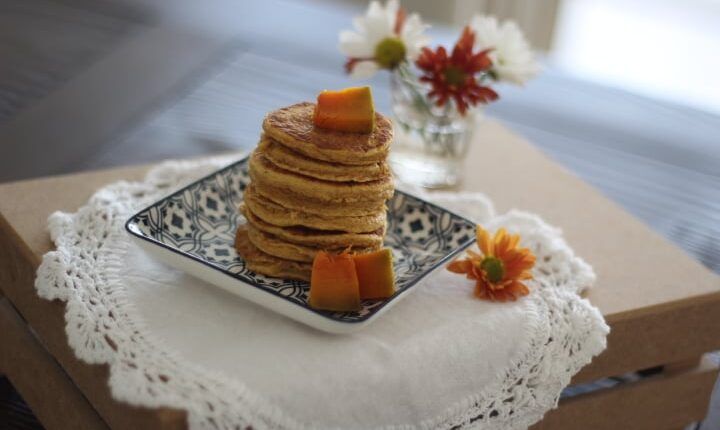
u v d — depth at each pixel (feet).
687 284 2.53
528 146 3.18
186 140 3.41
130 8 4.39
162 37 4.12
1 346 2.64
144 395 1.99
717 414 2.76
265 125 2.20
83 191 2.63
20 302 2.48
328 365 2.11
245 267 2.32
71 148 3.28
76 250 2.34
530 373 2.25
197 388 2.01
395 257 2.44
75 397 2.34
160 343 2.11
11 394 2.72
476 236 2.39
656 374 2.62
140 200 2.56
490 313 2.29
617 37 6.33
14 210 2.51
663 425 2.67
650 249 2.67
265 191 2.23
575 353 2.29
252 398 2.02
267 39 4.21
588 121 3.85
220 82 3.78
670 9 6.64
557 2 6.04
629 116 3.95
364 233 2.26
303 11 4.58
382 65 2.81
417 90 2.79
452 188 2.88
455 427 2.23
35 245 2.39
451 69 2.70
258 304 2.24
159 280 2.28
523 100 3.96
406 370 2.15
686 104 4.18
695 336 2.53
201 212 2.46
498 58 2.82
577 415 2.51
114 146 3.32
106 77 3.74
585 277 2.45
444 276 2.41
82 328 2.13
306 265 2.27
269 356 2.11
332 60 4.06
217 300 2.25
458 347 2.21
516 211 2.68
